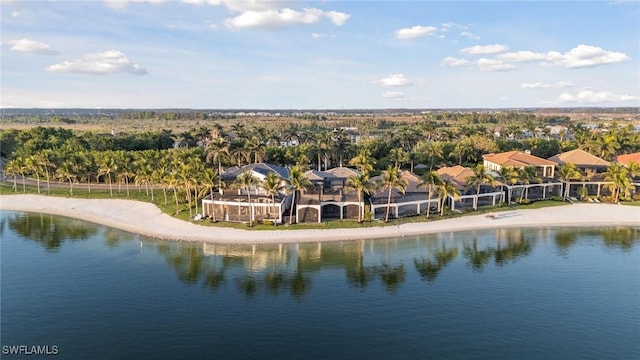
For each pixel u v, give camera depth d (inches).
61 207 4909.0
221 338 2237.9
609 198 5022.1
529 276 3034.0
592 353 2121.1
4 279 2974.9
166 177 4478.3
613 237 3882.9
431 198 4547.2
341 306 2578.7
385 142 7327.8
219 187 4357.8
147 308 2554.1
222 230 3922.2
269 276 3014.3
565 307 2581.2
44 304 2605.8
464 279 2977.4
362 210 4138.8
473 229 4077.3
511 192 5054.1
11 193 5516.7
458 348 2151.8
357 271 3105.3
